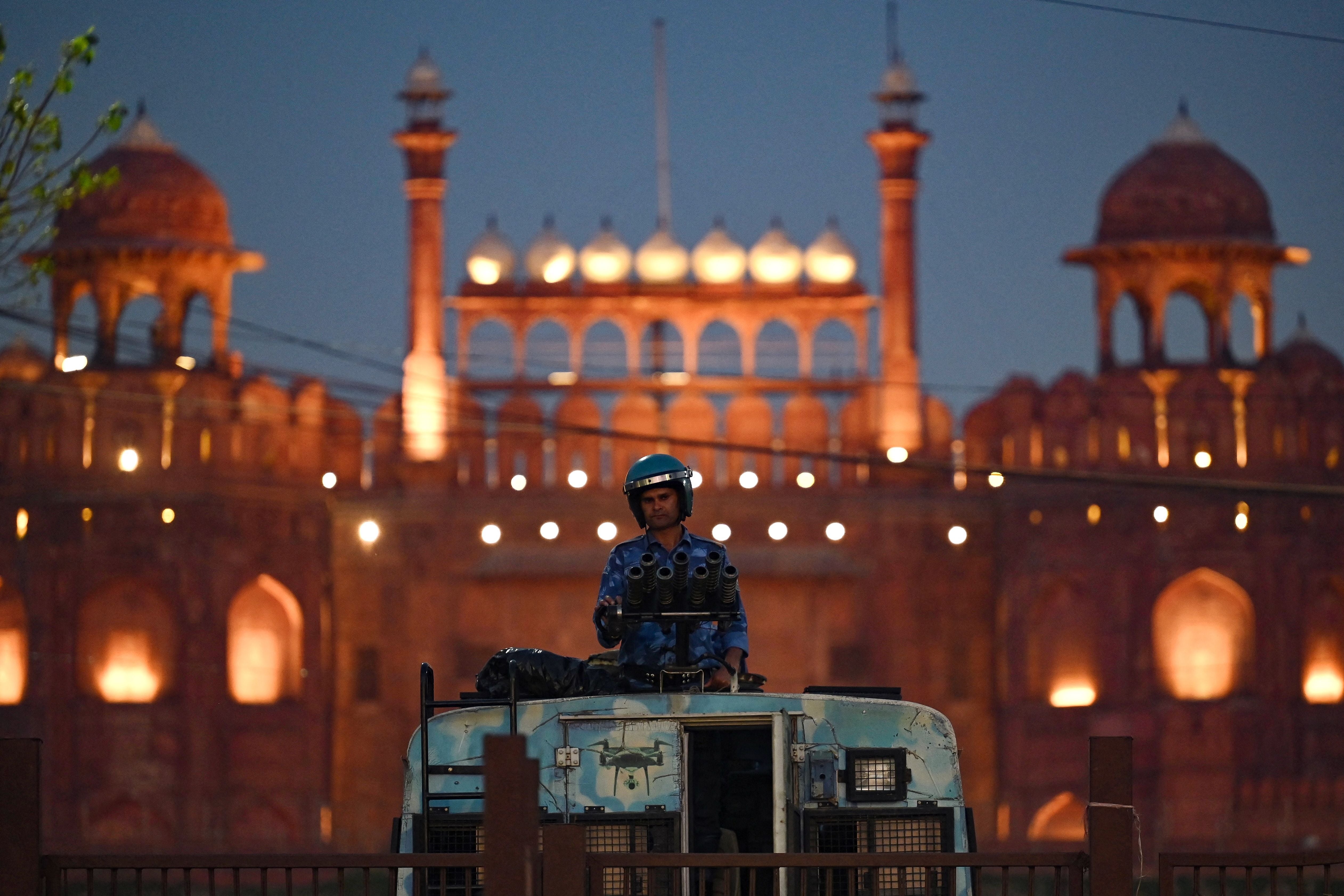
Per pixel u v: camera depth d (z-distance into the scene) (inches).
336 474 3698.3
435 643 3634.4
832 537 3644.2
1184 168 3843.5
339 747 3631.9
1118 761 742.5
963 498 3678.6
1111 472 3654.0
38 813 759.7
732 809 847.7
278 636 3661.4
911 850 771.4
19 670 3555.6
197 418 3602.4
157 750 3518.7
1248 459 3661.4
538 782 695.7
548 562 3627.0
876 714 780.6
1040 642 3659.0
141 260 3693.4
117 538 3548.2
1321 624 3690.9
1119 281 3811.5
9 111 1320.1
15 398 3585.1
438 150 3853.3
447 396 3752.5
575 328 3821.4
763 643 3636.8
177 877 2854.3
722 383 3764.8
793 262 3848.4
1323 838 3567.9
